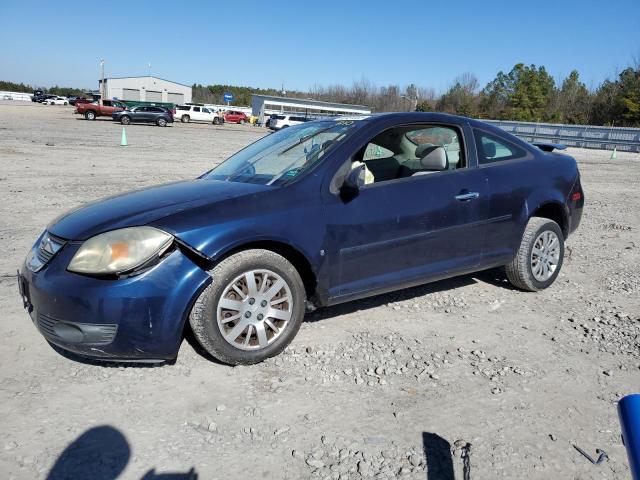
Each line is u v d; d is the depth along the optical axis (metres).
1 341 3.60
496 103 78.00
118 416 2.81
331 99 90.81
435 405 3.02
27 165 13.26
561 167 5.00
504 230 4.50
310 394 3.09
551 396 3.16
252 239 3.24
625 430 1.22
